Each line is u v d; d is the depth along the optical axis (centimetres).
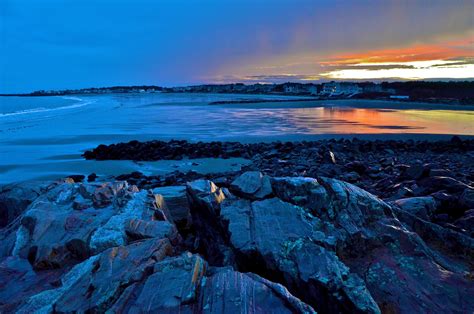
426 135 3189
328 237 684
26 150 2653
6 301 566
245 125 4206
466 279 623
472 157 2133
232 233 707
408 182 1216
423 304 567
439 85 14112
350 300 529
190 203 941
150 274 558
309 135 3300
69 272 611
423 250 694
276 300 494
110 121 4766
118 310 479
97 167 2111
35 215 805
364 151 2427
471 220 847
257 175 913
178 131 3709
